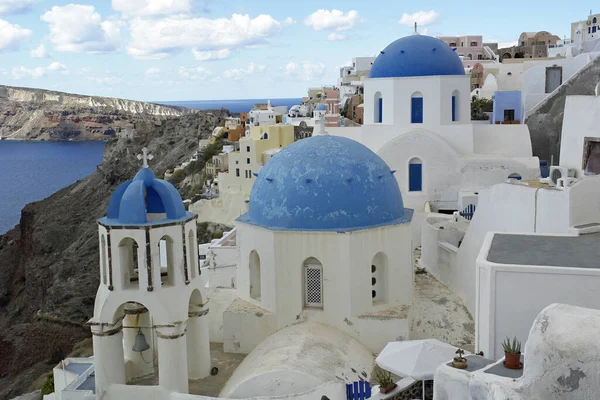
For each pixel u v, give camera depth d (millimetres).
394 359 15648
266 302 21375
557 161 37031
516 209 20859
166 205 18531
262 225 21438
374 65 35969
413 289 23984
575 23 95188
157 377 20359
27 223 127375
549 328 9367
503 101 45125
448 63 34281
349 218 20703
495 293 14922
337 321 20672
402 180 32969
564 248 16422
